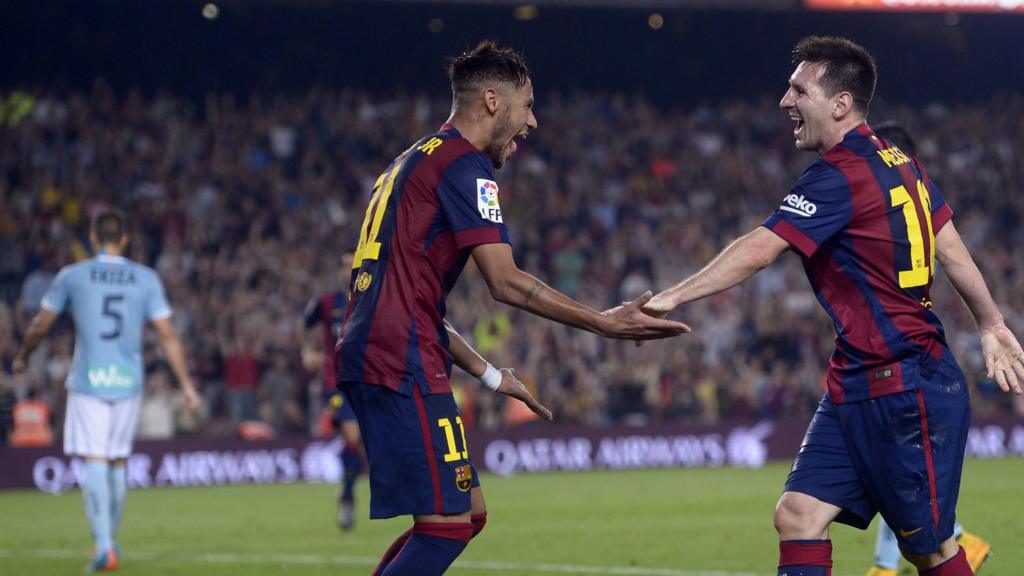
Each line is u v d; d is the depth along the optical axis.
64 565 23.25
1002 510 31.20
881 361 12.22
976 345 61.97
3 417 46.72
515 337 55.28
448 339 12.55
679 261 66.44
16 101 65.44
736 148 76.00
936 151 76.50
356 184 66.44
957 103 83.50
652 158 73.56
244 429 49.34
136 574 21.81
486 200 12.06
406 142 70.94
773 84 82.75
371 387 12.05
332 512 34.31
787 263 65.06
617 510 33.31
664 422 54.88
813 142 12.61
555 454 50.97
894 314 12.23
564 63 80.50
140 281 23.22
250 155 66.94
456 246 12.13
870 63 12.54
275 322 53.94
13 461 43.28
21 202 59.22
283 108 70.00
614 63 81.06
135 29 73.75
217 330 52.22
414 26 77.50
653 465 52.56
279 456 47.12
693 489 40.38
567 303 12.09
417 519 12.11
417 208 12.11
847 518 12.77
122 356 22.70
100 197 60.72
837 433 12.52
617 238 66.38
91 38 73.12
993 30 81.81
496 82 12.51
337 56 77.31
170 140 65.69
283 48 76.50
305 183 65.06
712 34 81.06
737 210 70.81
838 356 12.52
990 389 60.66
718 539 26.02
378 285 12.13
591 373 56.34
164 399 47.62
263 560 23.70
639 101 77.62
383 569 12.60
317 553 24.80
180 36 74.69
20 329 50.50
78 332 22.67
